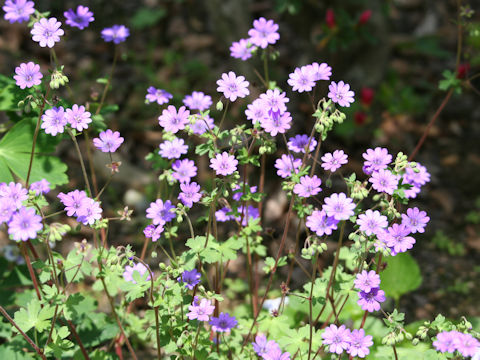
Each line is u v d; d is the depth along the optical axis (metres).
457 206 4.95
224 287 4.01
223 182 2.33
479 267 4.34
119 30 3.06
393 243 2.15
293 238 4.39
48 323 2.39
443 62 6.58
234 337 2.67
